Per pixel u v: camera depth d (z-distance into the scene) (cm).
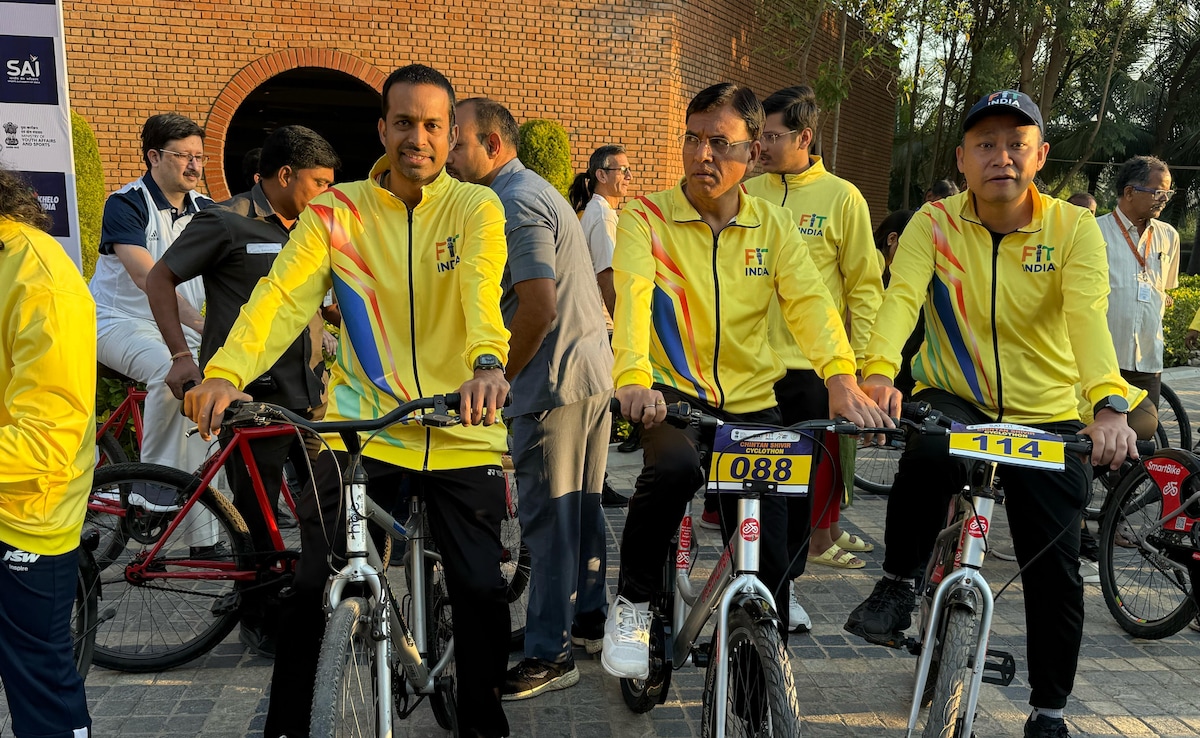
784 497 304
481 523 274
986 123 298
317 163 382
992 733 332
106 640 376
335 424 233
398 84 262
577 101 1166
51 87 461
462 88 1134
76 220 473
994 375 316
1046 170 2419
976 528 271
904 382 573
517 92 1148
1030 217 308
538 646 350
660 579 306
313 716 206
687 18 1210
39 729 244
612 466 711
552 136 1090
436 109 261
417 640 278
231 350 249
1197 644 422
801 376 425
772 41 1398
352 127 1697
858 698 360
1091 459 261
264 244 383
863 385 291
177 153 471
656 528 287
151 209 471
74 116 799
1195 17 2355
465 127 341
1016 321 313
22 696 241
